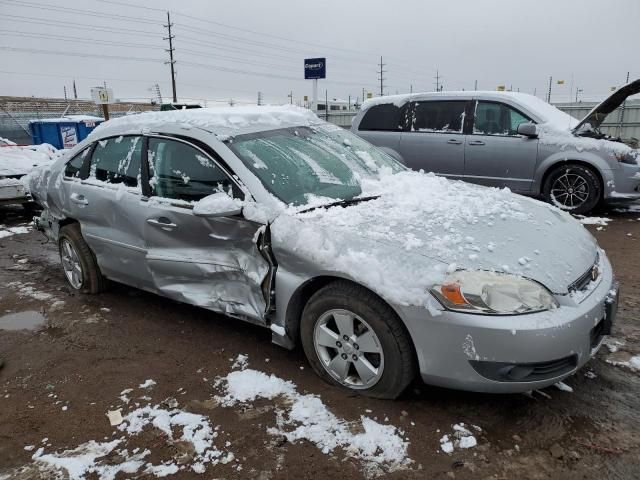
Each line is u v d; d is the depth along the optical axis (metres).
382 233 2.89
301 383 3.16
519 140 7.42
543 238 2.99
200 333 3.91
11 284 5.21
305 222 3.05
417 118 8.16
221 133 3.61
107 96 15.96
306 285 3.05
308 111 4.55
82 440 2.76
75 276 4.84
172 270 3.72
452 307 2.56
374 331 2.81
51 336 3.99
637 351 3.41
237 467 2.51
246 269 3.28
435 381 2.71
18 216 8.90
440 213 3.15
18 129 26.09
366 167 4.02
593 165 7.02
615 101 7.03
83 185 4.43
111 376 3.37
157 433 2.78
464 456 2.51
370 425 2.74
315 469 2.47
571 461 2.46
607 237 6.21
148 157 3.88
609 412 2.80
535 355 2.50
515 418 2.77
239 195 3.31
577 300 2.68
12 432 2.85
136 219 3.89
